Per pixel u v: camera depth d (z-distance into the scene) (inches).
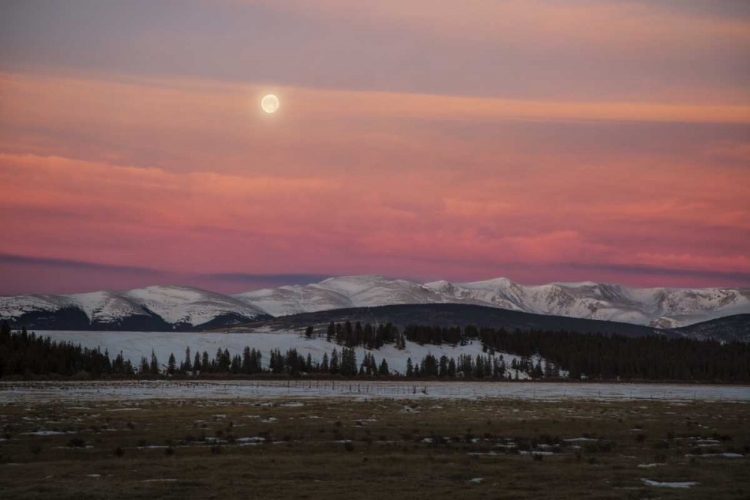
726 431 3275.1
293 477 1883.6
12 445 2444.6
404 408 4478.3
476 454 2359.7
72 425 3068.4
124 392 6422.2
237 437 2738.7
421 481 1844.2
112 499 1596.9
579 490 1734.7
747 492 1724.9
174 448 2411.4
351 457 2246.6
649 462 2222.0
